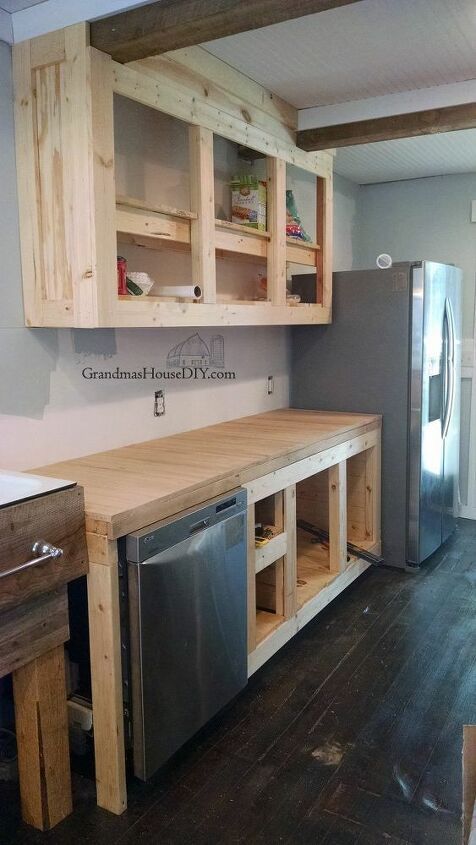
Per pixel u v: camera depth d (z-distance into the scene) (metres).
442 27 2.36
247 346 3.55
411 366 3.55
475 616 3.10
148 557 1.84
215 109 2.59
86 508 1.82
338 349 3.80
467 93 2.88
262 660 2.55
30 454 2.30
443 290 3.70
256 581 2.82
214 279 2.62
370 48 2.54
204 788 1.98
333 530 3.23
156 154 2.75
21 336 2.22
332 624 3.04
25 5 2.04
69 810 1.88
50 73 2.04
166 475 2.21
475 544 4.14
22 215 2.17
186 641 2.02
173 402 3.00
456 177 4.45
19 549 1.61
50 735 1.80
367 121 3.13
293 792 1.96
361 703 2.41
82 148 2.00
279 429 3.16
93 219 2.01
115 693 1.83
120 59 2.07
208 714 2.16
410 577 3.61
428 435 3.66
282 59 2.63
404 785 1.98
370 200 4.80
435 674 2.60
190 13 1.83
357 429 3.36
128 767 2.03
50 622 1.77
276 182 3.08
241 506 2.29
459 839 1.77
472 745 1.17
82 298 2.07
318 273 3.66
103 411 2.60
